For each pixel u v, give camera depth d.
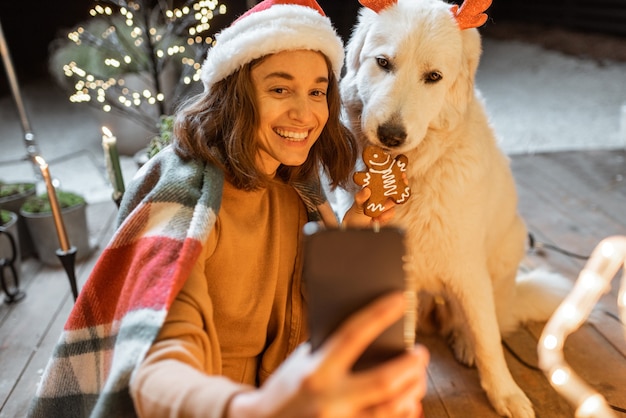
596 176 3.43
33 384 1.80
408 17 1.45
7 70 3.12
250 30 1.24
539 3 8.39
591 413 1.43
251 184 1.25
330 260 0.74
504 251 1.90
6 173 4.04
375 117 1.42
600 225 2.80
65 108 5.67
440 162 1.56
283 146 1.27
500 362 1.65
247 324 1.30
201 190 1.18
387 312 0.65
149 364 0.92
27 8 7.14
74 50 4.03
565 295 2.08
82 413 1.22
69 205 2.56
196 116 1.28
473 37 1.53
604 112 4.90
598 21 7.45
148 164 1.32
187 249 1.06
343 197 1.74
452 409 1.66
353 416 0.66
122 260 1.17
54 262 2.57
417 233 1.60
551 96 5.52
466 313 1.66
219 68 1.24
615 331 1.98
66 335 1.20
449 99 1.54
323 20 1.29
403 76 1.44
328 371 0.63
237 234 1.25
